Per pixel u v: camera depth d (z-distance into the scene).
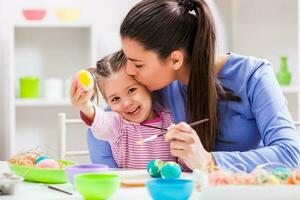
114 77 1.72
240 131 1.62
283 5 3.25
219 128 1.62
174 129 1.36
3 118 3.07
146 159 1.76
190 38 1.54
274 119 1.51
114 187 1.12
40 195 1.17
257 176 1.00
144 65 1.51
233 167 1.32
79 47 3.15
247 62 1.63
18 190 1.20
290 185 0.98
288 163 1.41
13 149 2.91
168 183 1.13
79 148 3.16
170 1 1.54
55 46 3.13
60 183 1.34
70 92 1.58
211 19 1.54
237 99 1.60
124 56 1.73
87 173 1.20
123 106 1.72
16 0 3.08
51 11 3.13
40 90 3.13
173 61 1.52
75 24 2.94
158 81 1.56
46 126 3.14
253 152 1.41
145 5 1.51
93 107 1.64
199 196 1.00
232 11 3.23
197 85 1.55
